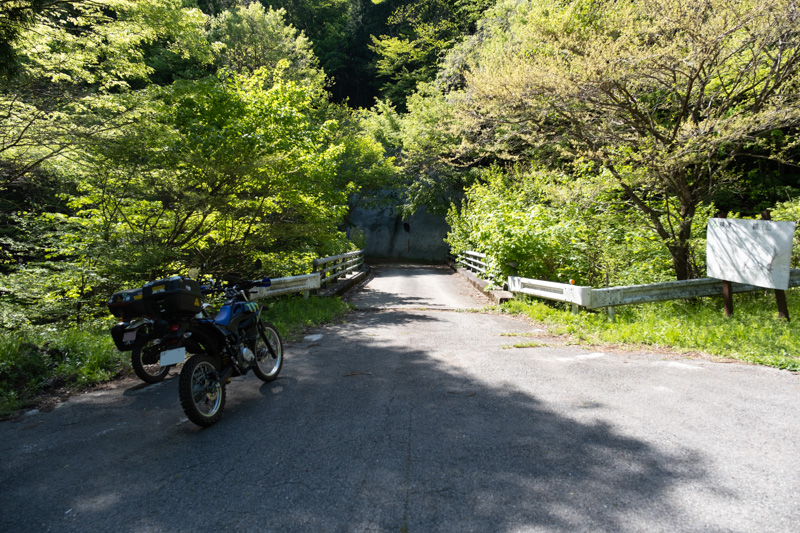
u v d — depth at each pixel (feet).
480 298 46.55
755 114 26.18
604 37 27.63
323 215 44.60
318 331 26.66
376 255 147.54
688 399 13.91
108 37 28.55
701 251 34.17
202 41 33.19
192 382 12.16
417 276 79.25
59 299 26.12
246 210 33.71
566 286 29.35
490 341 23.43
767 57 27.73
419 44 153.89
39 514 8.34
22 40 24.26
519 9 67.51
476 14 122.52
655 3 27.02
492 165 68.74
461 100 37.83
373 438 11.44
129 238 28.30
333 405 13.94
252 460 10.37
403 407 13.65
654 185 31.22
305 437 11.59
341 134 108.17
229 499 8.75
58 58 26.61
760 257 24.13
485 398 14.38
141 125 27.55
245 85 49.88
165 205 31.65
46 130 25.64
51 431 12.33
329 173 48.03
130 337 14.11
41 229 28.27
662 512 8.06
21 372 16.02
